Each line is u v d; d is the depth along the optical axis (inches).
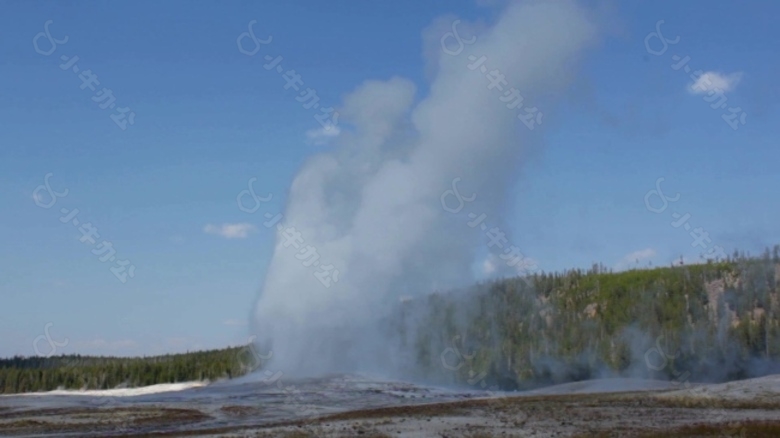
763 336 5502.0
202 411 2807.6
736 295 6688.0
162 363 5866.1
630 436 1827.0
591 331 6122.1
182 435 2047.2
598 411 2393.0
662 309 6579.7
